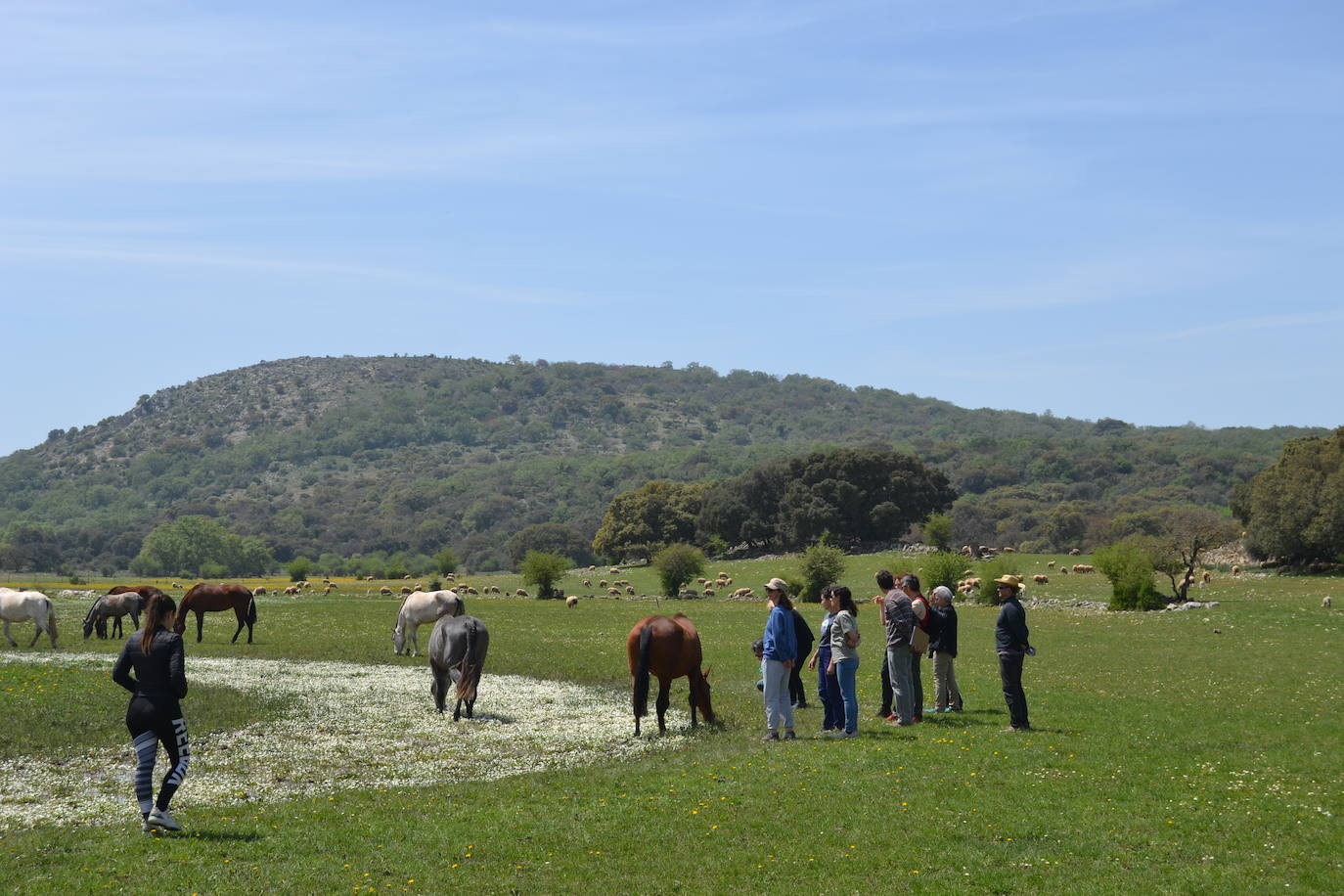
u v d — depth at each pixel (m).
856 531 106.69
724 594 70.94
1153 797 12.29
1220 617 41.16
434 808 12.02
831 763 13.98
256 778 13.95
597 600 64.50
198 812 11.94
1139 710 19.27
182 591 61.53
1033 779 13.07
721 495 115.25
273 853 10.30
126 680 11.14
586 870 9.82
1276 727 17.58
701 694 18.25
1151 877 9.51
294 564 96.56
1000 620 16.91
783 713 16.61
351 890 9.27
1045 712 18.83
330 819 11.55
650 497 124.56
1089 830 10.92
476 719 19.14
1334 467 70.25
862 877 9.58
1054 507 146.25
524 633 38.78
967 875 9.58
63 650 28.94
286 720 18.53
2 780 13.65
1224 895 9.06
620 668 27.70
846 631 16.28
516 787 13.10
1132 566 47.84
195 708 18.97
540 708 20.66
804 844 10.52
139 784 10.91
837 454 107.81
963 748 14.86
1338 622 37.88
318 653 30.48
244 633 36.97
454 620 19.91
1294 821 11.30
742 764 14.19
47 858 10.12
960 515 141.88
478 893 9.23
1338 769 13.99
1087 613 46.56
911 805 11.82
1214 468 168.88
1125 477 174.00
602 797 12.48
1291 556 69.69
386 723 18.52
